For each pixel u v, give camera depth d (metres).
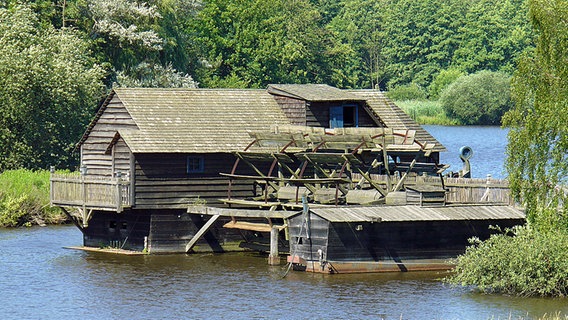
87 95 138.88
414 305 73.00
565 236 75.25
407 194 88.44
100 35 154.62
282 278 82.31
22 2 147.75
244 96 103.69
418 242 85.12
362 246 83.69
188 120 97.75
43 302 75.06
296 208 91.19
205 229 92.62
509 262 75.44
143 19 158.38
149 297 76.31
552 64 75.56
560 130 75.00
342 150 98.56
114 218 96.31
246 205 96.38
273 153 92.38
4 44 136.00
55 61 137.38
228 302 74.31
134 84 150.75
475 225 86.69
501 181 91.94
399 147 94.12
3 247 97.25
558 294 75.06
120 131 93.69
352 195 90.25
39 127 134.50
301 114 101.94
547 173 76.38
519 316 69.31
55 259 91.12
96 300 75.44
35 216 112.81
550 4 76.25
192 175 94.88
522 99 77.31
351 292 77.12
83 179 94.25
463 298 75.00
